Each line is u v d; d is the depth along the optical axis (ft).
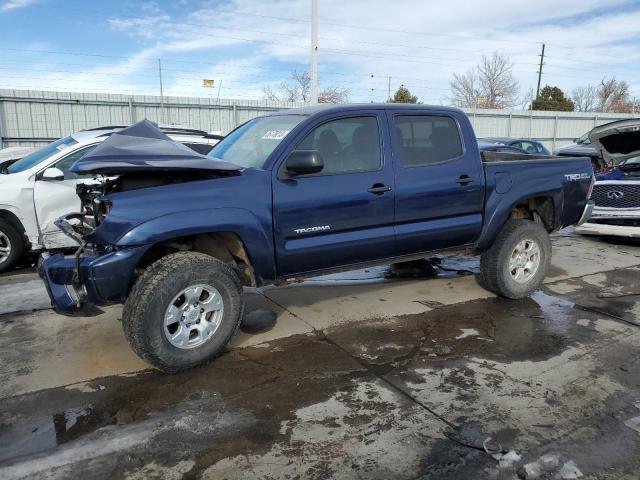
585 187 18.11
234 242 12.53
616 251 24.85
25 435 9.50
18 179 20.66
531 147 54.65
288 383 11.46
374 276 20.06
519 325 14.92
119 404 10.58
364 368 12.21
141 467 8.59
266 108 71.36
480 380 11.57
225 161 13.35
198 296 11.78
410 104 14.98
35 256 23.49
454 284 19.04
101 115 60.90
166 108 64.59
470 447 9.07
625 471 8.43
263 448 9.09
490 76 178.50
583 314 15.85
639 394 10.93
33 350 13.23
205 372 11.99
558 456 8.80
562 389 11.14
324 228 13.19
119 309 16.20
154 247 12.29
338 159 13.50
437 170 14.80
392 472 8.43
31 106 56.80
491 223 15.98
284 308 16.38
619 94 200.13
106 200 10.97
